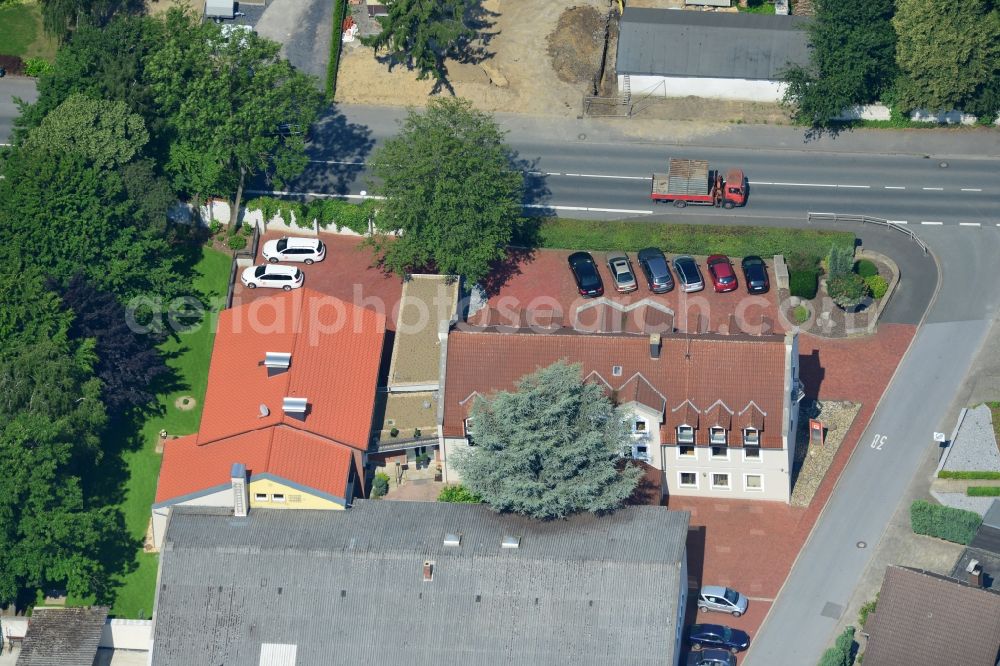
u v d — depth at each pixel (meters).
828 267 140.88
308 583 118.56
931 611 115.44
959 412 133.12
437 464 132.00
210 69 138.75
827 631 121.31
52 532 121.94
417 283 141.62
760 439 126.00
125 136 140.38
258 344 132.62
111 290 136.25
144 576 127.56
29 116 143.75
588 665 115.19
